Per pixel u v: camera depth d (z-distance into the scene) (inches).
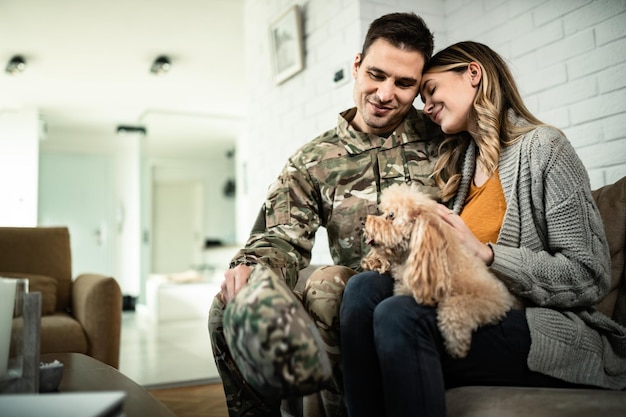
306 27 110.9
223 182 313.9
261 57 131.3
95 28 158.7
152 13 148.9
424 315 37.4
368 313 41.1
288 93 117.3
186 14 149.9
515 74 91.0
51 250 105.9
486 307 37.5
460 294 37.6
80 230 284.2
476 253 40.9
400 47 51.8
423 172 56.2
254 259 47.3
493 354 38.6
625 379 41.3
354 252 54.9
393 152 56.9
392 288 42.7
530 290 40.7
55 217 280.2
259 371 31.8
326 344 45.7
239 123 265.4
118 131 276.8
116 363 87.8
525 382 39.2
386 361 36.8
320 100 105.3
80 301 91.7
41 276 100.0
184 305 222.7
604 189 58.9
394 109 54.7
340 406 48.6
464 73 51.0
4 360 35.2
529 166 45.0
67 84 208.5
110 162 291.9
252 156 134.6
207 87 215.8
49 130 281.3
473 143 52.6
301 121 112.1
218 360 45.8
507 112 49.2
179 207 305.3
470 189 51.6
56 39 165.8
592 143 78.7
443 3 105.7
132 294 287.7
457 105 50.6
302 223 54.6
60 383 43.0
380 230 40.4
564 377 38.8
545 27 85.8
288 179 56.8
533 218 44.8
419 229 38.0
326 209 57.2
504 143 47.9
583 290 41.0
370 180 55.9
